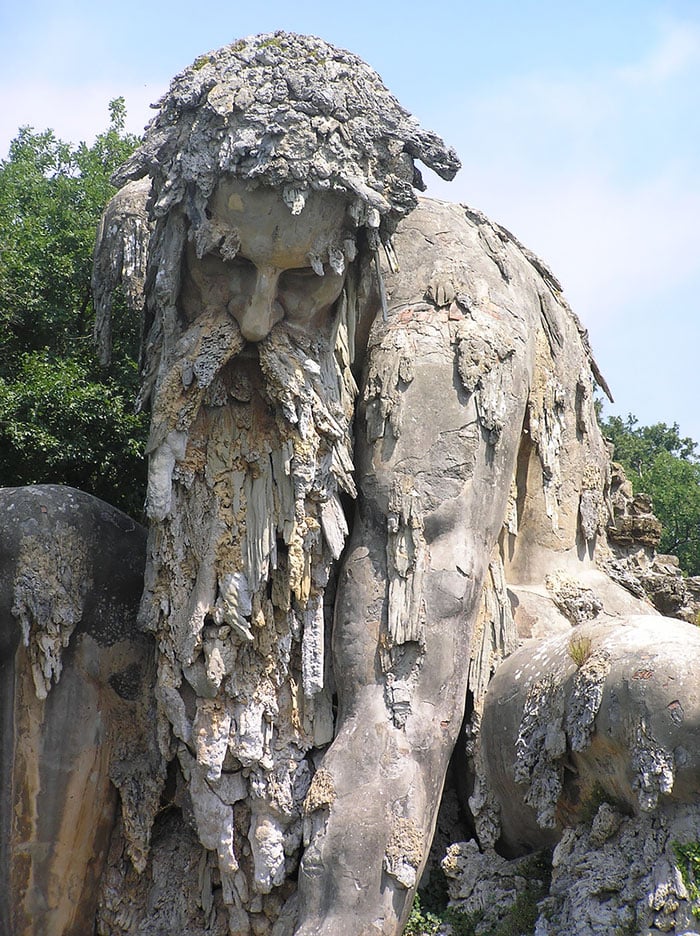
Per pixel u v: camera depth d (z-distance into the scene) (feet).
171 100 73.67
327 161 71.36
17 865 74.49
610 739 65.67
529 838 73.46
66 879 75.77
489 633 77.36
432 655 73.00
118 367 153.07
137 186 85.61
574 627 75.15
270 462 74.95
